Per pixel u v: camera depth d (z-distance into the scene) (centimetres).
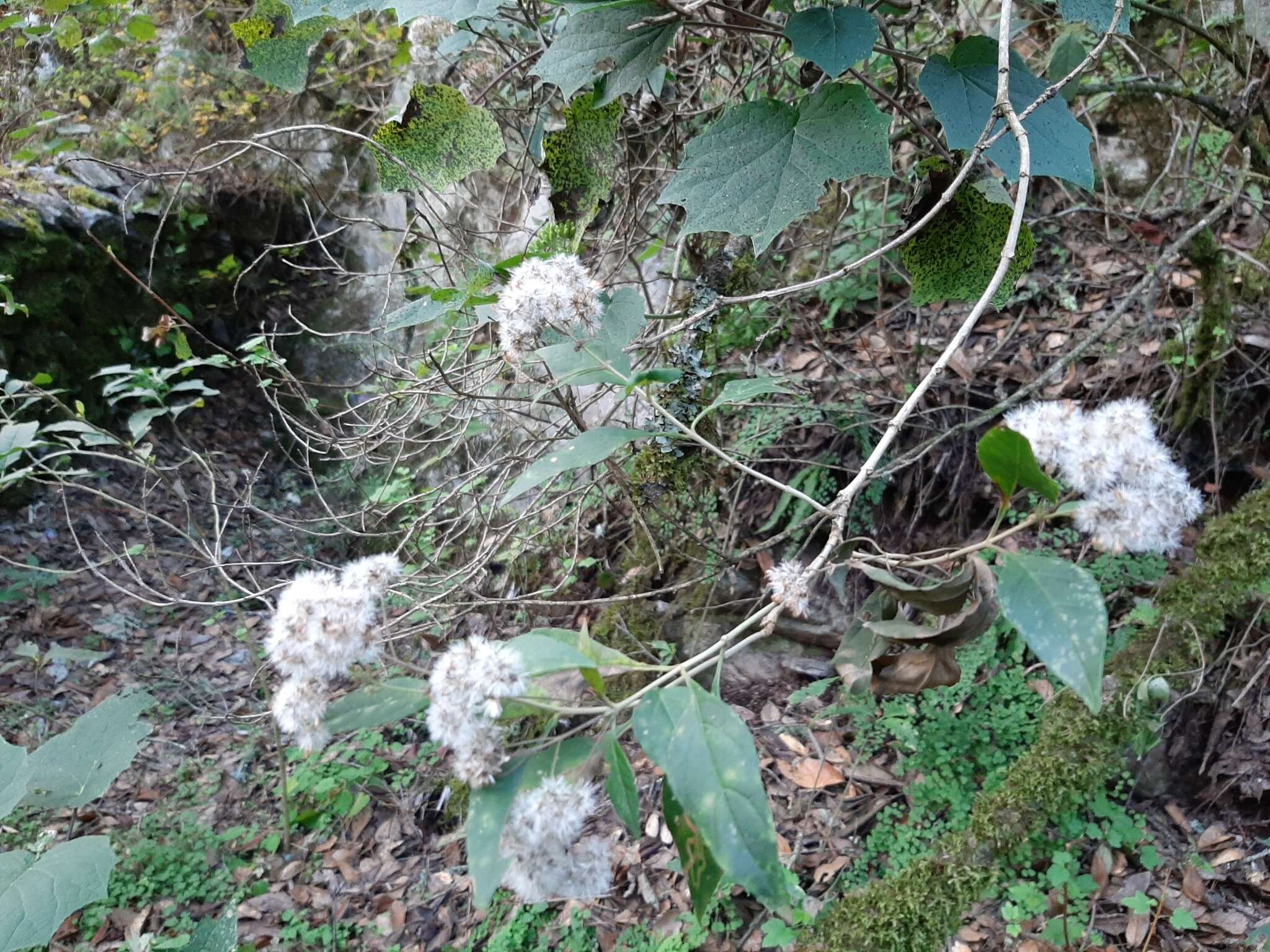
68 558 448
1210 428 259
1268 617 218
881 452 113
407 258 439
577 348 132
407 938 264
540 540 321
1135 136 321
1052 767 187
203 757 345
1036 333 296
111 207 527
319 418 286
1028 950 206
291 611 90
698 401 208
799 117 135
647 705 86
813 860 238
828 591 285
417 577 268
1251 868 209
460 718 84
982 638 258
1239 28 259
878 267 295
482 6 133
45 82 529
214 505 287
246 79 545
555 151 163
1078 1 127
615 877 250
